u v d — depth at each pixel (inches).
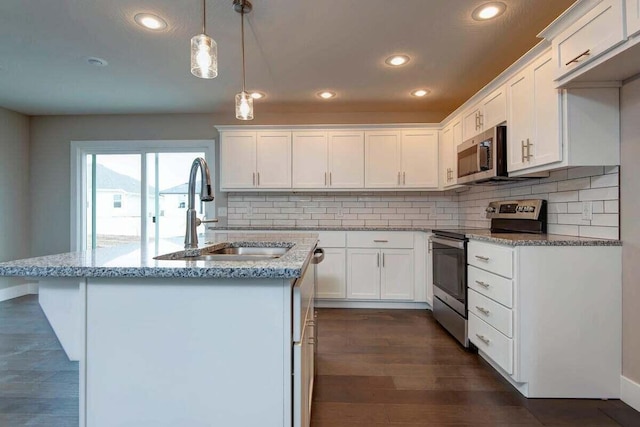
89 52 104.5
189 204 67.9
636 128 69.9
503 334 79.0
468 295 99.0
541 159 81.7
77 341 43.3
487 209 124.5
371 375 85.1
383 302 144.8
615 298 73.9
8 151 160.4
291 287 42.3
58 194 170.4
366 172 153.1
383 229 142.8
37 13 84.0
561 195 92.0
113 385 42.4
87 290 42.4
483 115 111.3
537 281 74.8
